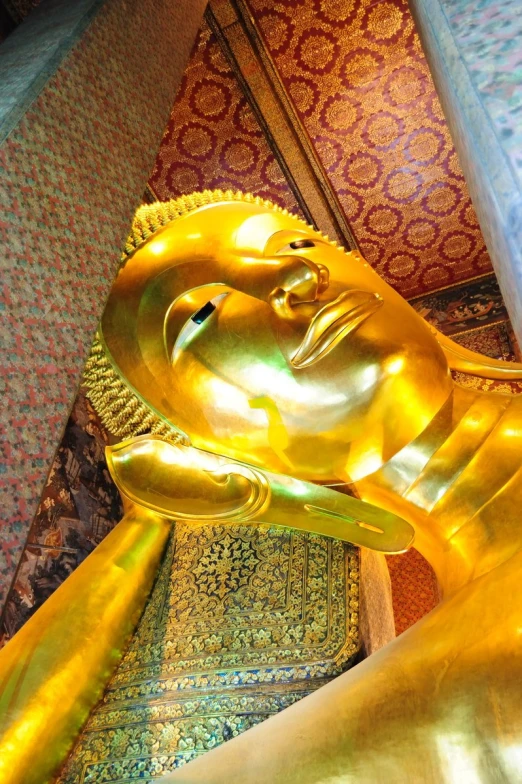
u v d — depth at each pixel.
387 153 4.07
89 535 3.22
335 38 3.62
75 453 3.33
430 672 1.60
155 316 2.37
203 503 2.54
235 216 2.54
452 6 1.29
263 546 2.60
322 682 2.15
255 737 1.69
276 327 2.24
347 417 2.22
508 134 1.04
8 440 1.16
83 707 2.21
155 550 2.67
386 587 2.86
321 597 2.37
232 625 2.38
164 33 2.36
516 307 1.19
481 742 1.40
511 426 2.24
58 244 1.46
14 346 1.24
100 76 1.85
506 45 1.15
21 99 1.50
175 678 2.28
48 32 1.91
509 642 1.55
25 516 1.15
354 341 2.20
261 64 3.72
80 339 1.44
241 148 4.05
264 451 2.37
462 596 1.85
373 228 4.48
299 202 4.34
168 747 2.12
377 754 1.46
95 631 2.33
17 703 2.05
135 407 2.61
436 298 4.66
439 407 2.30
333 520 2.40
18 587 2.72
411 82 3.74
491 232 1.29
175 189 4.25
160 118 2.11
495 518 2.10
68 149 1.60
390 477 2.34
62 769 2.12
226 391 2.31
